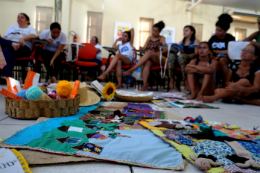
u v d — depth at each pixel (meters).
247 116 1.84
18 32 3.40
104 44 7.03
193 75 2.93
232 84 2.66
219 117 1.74
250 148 0.91
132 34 4.52
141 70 4.09
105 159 0.75
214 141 0.98
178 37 7.54
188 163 0.80
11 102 1.26
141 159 0.77
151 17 7.30
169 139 0.97
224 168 0.74
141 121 1.31
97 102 1.90
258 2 6.90
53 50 3.59
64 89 1.40
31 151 0.77
